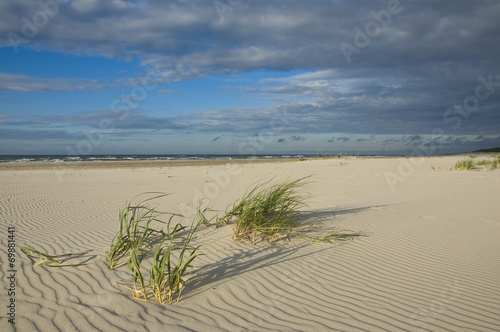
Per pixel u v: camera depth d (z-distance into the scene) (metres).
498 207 8.95
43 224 6.75
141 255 4.43
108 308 3.11
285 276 4.06
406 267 4.57
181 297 3.43
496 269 4.57
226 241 5.15
